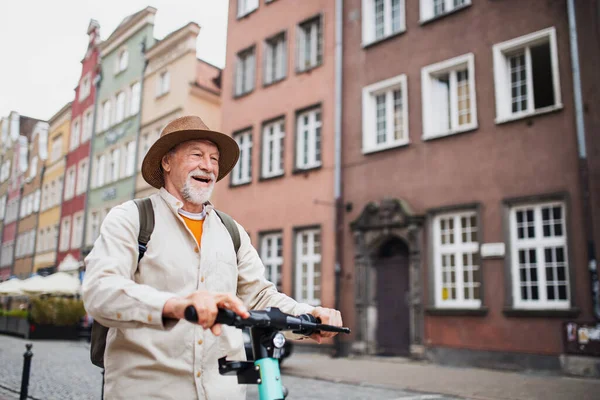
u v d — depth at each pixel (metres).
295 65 18.61
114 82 31.98
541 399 8.33
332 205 16.45
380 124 16.05
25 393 7.27
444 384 9.88
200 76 25.62
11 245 47.62
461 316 12.90
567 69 12.05
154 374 1.97
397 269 14.80
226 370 1.68
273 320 1.67
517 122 12.67
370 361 14.02
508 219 12.52
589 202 11.27
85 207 33.12
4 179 52.72
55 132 40.91
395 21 16.08
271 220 18.41
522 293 12.21
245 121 20.22
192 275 2.09
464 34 14.04
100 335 2.10
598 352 10.74
